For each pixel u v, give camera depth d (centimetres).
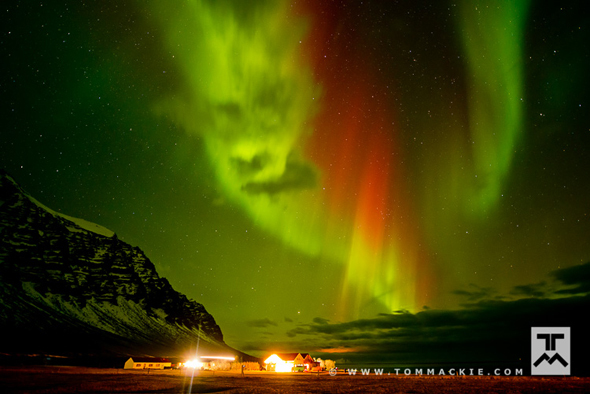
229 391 4456
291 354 12281
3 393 3653
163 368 12150
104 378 6353
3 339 13950
